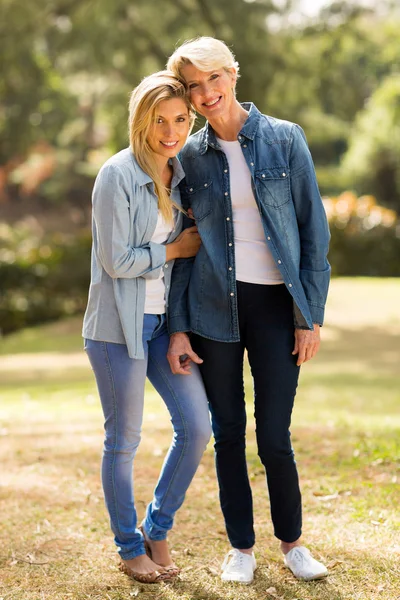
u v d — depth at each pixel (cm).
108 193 355
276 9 1838
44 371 1341
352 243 2498
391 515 447
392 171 3209
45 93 2011
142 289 366
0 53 1848
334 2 1927
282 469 370
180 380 373
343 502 474
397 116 3008
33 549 421
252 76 1833
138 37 1927
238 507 381
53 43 1881
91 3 1867
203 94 362
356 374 1170
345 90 2102
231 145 373
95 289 369
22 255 2066
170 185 383
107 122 2631
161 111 357
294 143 367
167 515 380
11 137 2008
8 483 539
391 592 354
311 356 368
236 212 371
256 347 369
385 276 2480
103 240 356
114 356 366
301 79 1962
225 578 374
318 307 366
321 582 368
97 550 417
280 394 365
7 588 373
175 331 372
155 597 360
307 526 438
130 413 369
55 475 556
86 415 820
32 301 2009
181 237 378
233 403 377
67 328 1942
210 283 371
